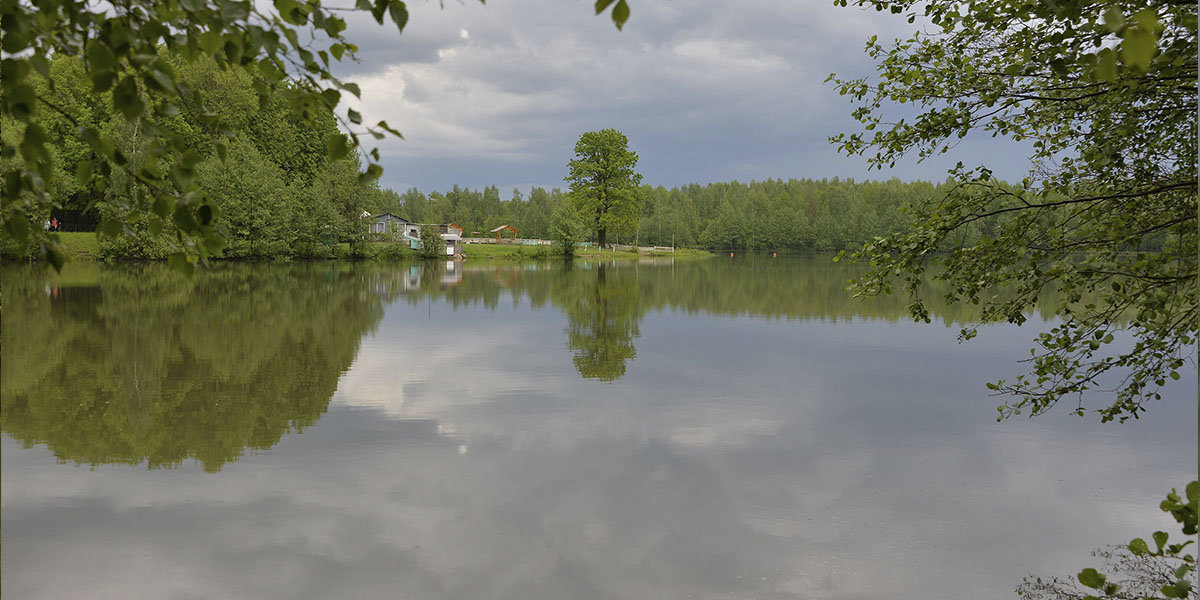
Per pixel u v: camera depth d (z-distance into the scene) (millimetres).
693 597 5461
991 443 9344
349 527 6668
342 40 2102
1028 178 5098
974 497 7473
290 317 21766
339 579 5691
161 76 1866
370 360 15148
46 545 6199
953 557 6113
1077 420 10375
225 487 7633
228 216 51719
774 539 6488
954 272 5051
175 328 18891
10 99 1761
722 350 16844
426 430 9867
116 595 5406
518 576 5773
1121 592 5309
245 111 57219
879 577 5762
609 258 82125
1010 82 4613
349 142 2123
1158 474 8133
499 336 18922
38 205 1962
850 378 13531
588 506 7227
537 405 11352
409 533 6547
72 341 16531
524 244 90938
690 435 9727
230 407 11000
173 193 2006
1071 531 6609
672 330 20312
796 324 21625
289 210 55000
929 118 4895
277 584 5609
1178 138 4598
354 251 63906
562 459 8688
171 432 9617
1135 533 6570
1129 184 4816
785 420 10523
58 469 8133
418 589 5535
